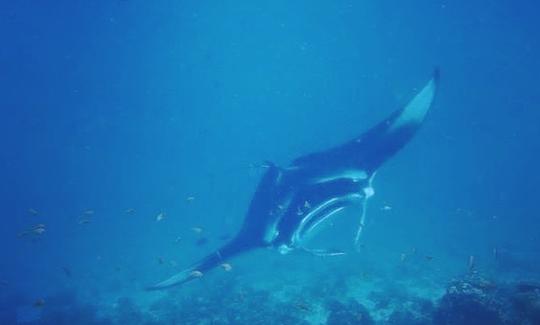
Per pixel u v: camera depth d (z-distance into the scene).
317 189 5.95
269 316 11.80
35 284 21.91
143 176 102.62
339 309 11.27
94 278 21.45
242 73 119.50
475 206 39.66
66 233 46.50
